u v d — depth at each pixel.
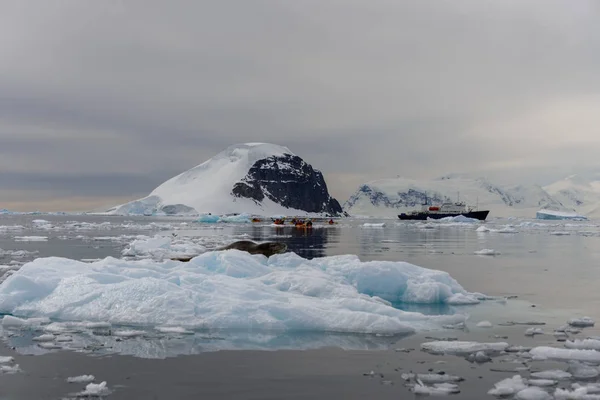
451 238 47.78
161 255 25.06
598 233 60.19
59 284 11.54
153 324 9.95
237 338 9.15
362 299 11.34
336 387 6.75
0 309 10.98
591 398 6.26
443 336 9.41
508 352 8.34
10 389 6.64
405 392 6.58
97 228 67.81
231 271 13.36
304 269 14.13
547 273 19.25
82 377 7.00
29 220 113.25
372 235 53.56
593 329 9.99
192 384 6.85
